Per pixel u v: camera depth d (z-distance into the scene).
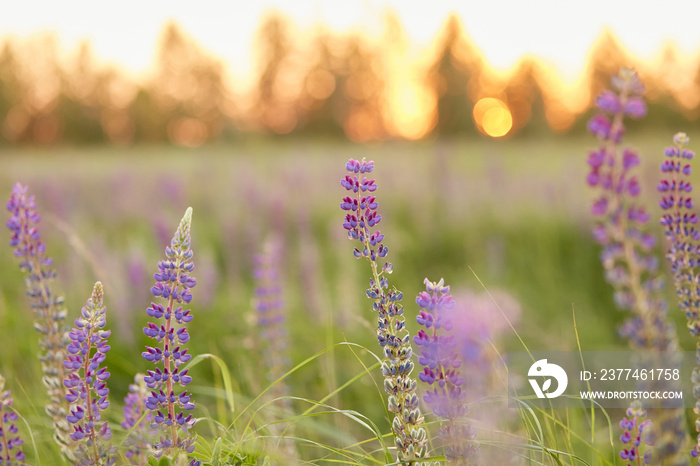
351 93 46.72
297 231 8.79
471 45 46.16
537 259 7.50
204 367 4.42
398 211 10.05
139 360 4.53
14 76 49.88
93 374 1.92
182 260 1.87
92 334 1.92
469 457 1.70
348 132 47.06
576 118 39.97
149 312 1.85
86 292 5.30
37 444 2.81
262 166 14.70
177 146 28.94
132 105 49.66
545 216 8.91
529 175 11.42
